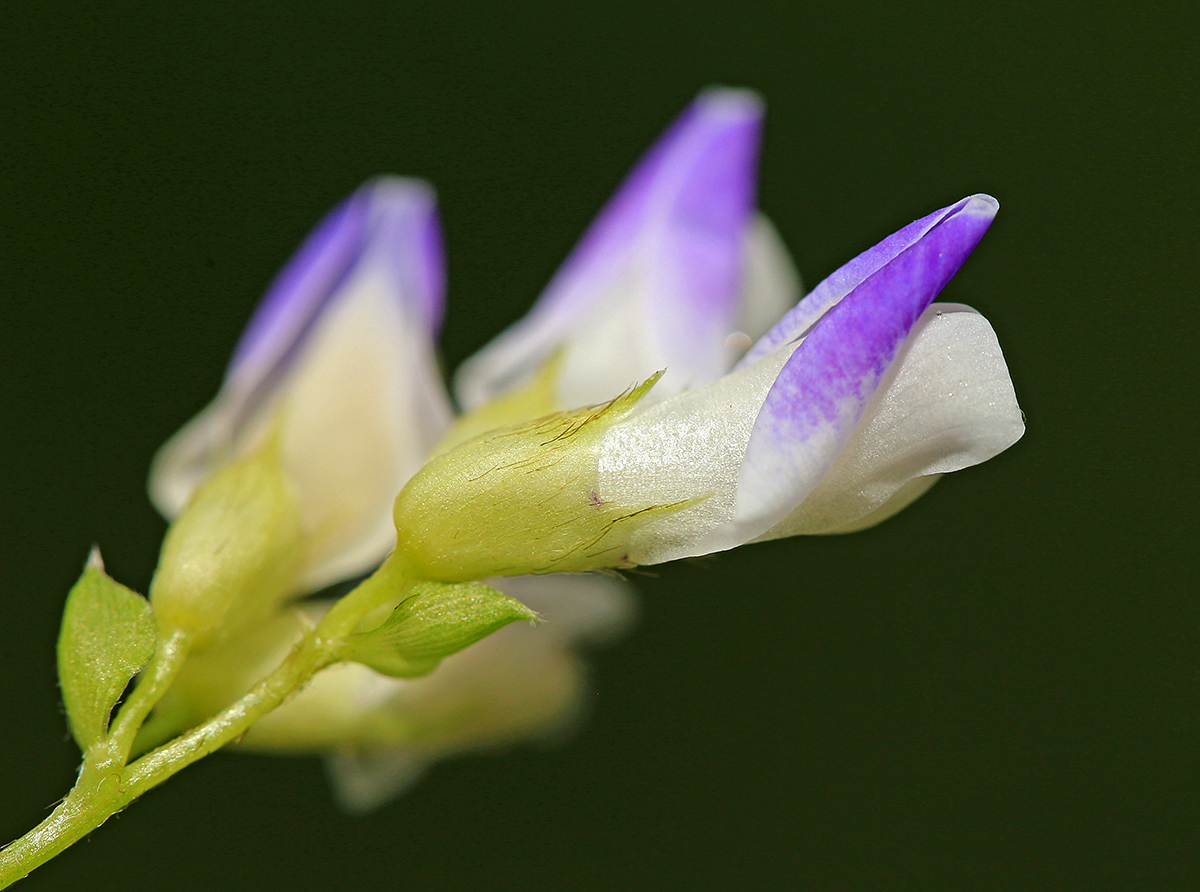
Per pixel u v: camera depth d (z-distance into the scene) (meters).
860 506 0.09
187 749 0.09
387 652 0.09
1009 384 0.09
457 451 0.09
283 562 0.10
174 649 0.10
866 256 0.09
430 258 0.10
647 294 0.10
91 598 0.09
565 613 0.11
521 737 0.11
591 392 0.10
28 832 0.09
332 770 0.11
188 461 0.10
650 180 0.11
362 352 0.10
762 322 0.11
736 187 0.11
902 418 0.09
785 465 0.09
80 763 0.09
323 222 0.10
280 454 0.10
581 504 0.09
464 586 0.09
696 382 0.10
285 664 0.09
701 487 0.09
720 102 0.11
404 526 0.09
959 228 0.09
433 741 0.10
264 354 0.10
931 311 0.09
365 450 0.10
